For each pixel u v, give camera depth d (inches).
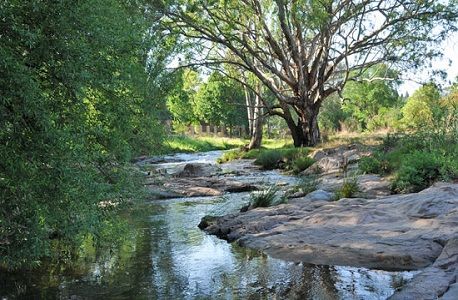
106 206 273.7
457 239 245.6
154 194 548.1
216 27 1018.1
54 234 300.7
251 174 835.4
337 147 927.7
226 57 1286.9
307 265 261.7
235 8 1043.9
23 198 206.8
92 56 222.1
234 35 1040.8
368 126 1791.3
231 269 262.7
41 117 196.7
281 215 365.1
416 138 640.4
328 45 1125.1
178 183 644.1
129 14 364.8
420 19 1050.1
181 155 1501.0
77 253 300.8
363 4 1051.9
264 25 1093.1
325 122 2242.9
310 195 448.5
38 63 211.5
